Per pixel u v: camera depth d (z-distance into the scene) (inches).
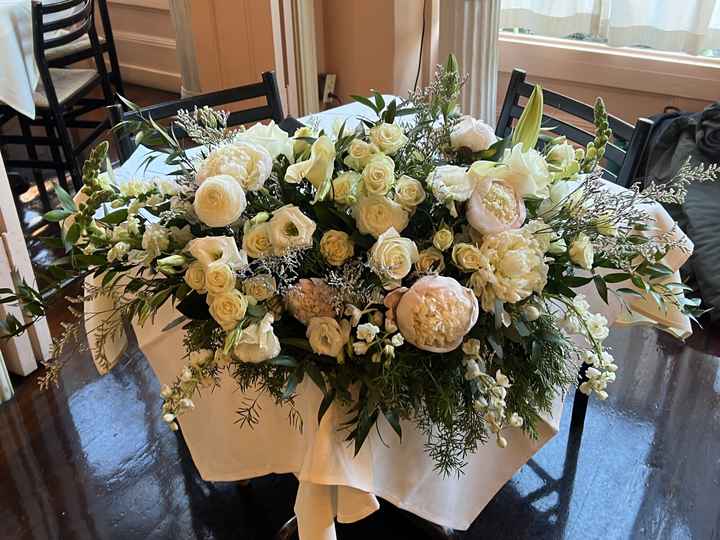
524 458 50.1
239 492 69.0
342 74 121.0
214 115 44.4
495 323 36.7
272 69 112.1
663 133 103.2
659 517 66.1
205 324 39.0
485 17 101.3
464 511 51.2
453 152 41.6
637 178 105.8
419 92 43.6
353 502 42.0
